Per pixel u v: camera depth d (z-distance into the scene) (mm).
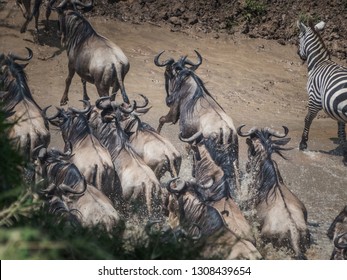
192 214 38438
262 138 45500
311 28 64375
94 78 57781
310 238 43562
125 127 48031
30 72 68125
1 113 20750
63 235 22078
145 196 43125
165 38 78688
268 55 80188
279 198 42125
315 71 62625
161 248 23953
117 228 27391
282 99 72062
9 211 19953
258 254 34469
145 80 69812
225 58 77562
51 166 41594
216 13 83812
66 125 46344
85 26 58406
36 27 70875
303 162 58062
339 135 60438
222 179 41406
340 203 51094
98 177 43375
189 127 51031
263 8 84562
